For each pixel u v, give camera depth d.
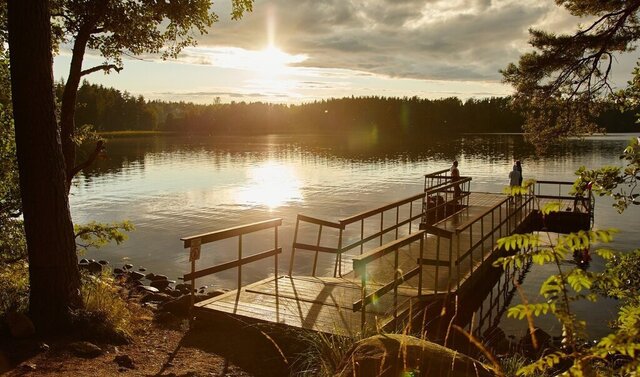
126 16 9.91
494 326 10.37
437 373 3.49
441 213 17.86
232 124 188.62
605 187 5.93
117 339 6.08
